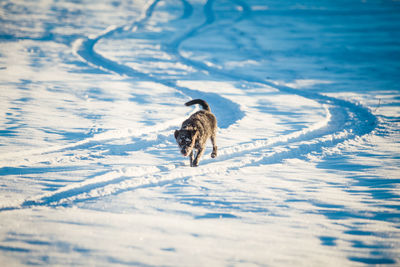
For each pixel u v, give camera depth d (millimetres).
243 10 80938
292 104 22500
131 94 22516
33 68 28641
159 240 5699
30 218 6508
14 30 48469
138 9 80625
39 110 17281
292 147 13625
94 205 7676
